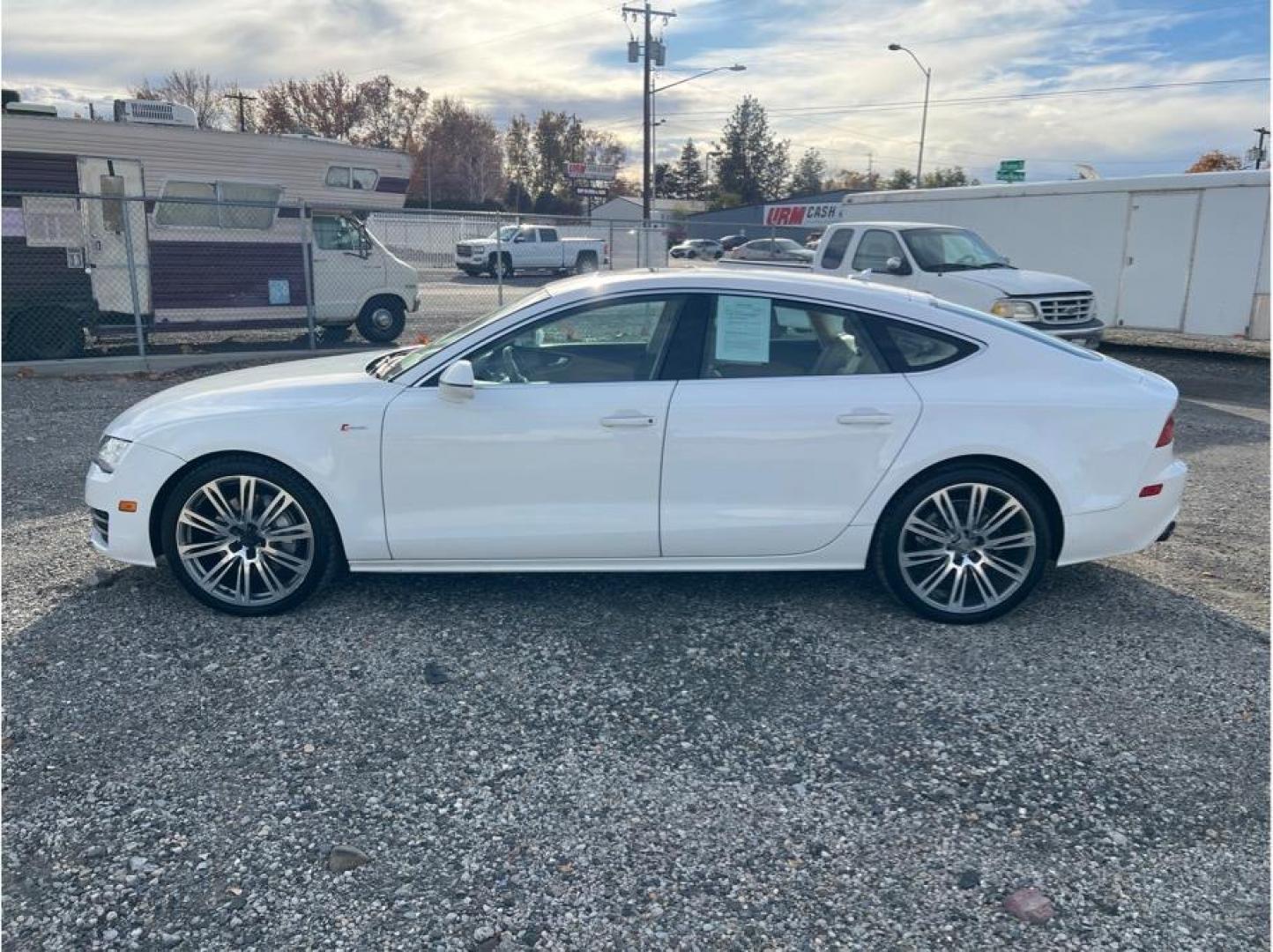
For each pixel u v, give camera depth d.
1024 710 3.73
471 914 2.67
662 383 4.39
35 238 12.47
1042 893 2.76
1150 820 3.08
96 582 4.87
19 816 3.04
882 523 4.45
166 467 4.37
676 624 4.47
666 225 17.19
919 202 17.09
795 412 4.31
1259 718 3.68
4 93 13.05
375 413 4.36
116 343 13.91
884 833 3.02
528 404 4.34
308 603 4.66
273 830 3.00
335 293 14.40
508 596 4.79
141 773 3.28
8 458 7.60
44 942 2.54
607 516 4.39
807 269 14.26
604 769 3.34
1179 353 15.34
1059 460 4.34
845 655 4.17
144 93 66.12
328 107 80.75
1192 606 4.71
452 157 88.50
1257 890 2.78
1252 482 7.25
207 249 13.46
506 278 28.92
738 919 2.66
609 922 2.64
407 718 3.64
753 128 97.50
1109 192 14.42
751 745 3.49
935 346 4.46
